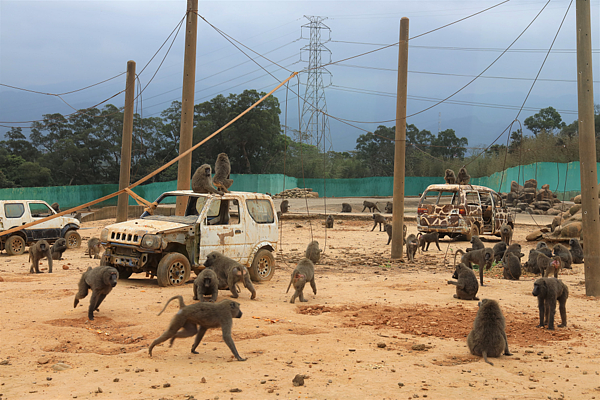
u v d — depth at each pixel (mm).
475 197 29375
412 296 11648
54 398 5219
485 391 5668
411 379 6023
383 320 9141
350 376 6090
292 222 37219
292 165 82438
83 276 8914
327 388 5664
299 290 10758
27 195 54125
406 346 7531
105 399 5203
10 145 82188
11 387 5527
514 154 64812
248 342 7539
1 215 19328
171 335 6695
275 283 13602
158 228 12070
